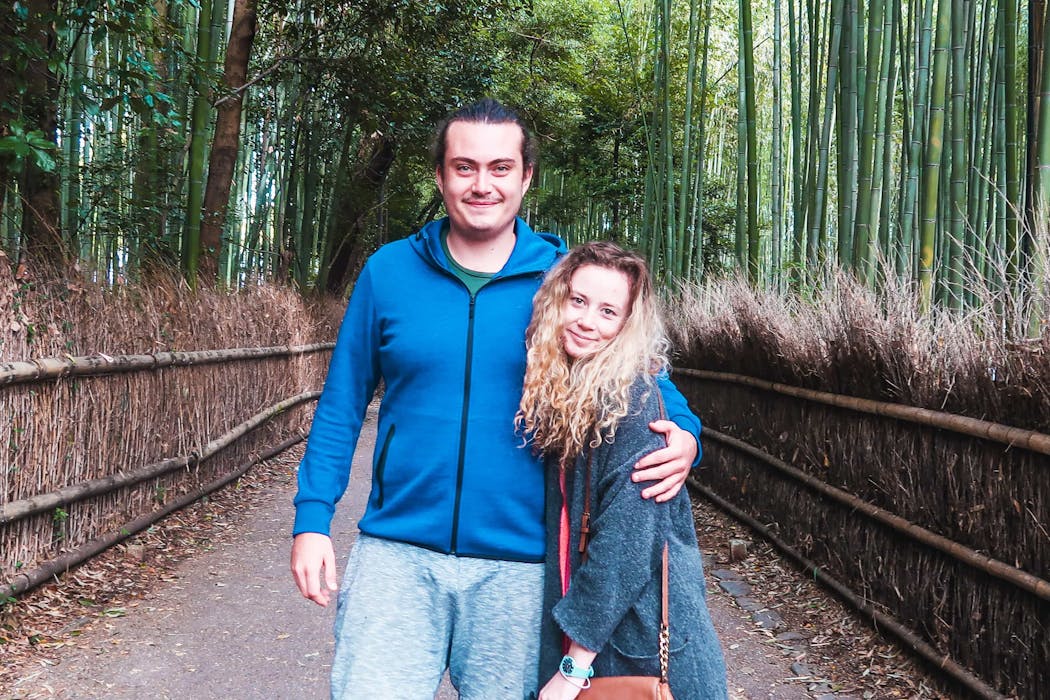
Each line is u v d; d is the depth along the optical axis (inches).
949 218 207.5
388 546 62.5
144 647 129.3
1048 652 98.0
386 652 60.7
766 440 199.2
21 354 140.7
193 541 191.9
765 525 195.8
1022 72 324.8
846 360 149.7
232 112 334.3
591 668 57.8
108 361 163.2
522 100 572.7
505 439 61.5
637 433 57.5
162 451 197.6
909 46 247.6
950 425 114.4
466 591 61.2
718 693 58.5
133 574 163.0
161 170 283.7
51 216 200.5
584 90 600.4
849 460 150.5
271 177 469.4
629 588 55.9
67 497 149.4
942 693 114.7
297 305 380.2
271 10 358.9
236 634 137.6
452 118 63.7
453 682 64.8
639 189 588.7
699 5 347.9
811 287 201.2
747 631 143.4
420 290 63.7
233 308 279.1
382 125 421.1
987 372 110.9
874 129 202.4
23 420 139.1
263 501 243.0
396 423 63.2
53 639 129.0
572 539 58.9
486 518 61.2
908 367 129.6
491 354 62.3
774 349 185.8
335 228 557.6
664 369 62.5
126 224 264.8
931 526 121.5
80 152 271.6
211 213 320.5
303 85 428.1
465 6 381.4
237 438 253.3
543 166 662.5
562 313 59.7
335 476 65.5
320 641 136.0
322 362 428.5
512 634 61.0
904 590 128.1
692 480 258.4
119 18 176.7
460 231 63.7
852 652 131.1
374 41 385.4
